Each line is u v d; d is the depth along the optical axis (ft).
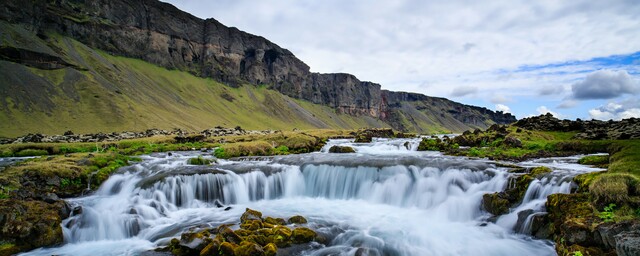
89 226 54.90
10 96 366.84
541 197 55.93
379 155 116.06
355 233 54.03
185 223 59.67
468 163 82.48
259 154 129.39
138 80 620.08
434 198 69.72
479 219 59.00
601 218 39.42
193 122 536.83
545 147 116.98
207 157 115.34
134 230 56.59
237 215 64.80
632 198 40.55
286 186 85.10
